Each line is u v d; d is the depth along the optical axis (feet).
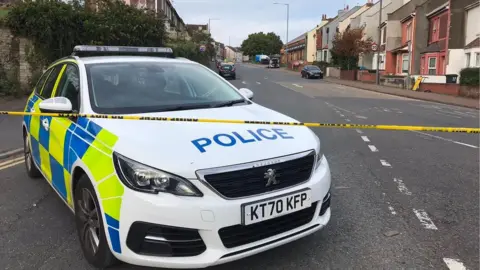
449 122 39.96
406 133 31.94
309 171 10.87
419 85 86.38
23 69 55.26
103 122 10.99
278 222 10.14
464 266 11.11
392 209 15.25
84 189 10.62
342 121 38.96
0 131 30.81
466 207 15.49
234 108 13.20
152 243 9.15
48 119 14.08
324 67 174.60
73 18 59.67
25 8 54.29
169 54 17.13
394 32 130.52
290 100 60.59
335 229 13.43
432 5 107.24
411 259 11.50
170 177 9.16
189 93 13.83
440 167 21.42
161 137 10.03
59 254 11.70
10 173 19.95
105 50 15.80
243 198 9.53
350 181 18.80
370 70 129.29
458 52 91.45
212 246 9.27
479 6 85.92
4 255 11.68
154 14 75.20
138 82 13.50
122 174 9.36
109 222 9.50
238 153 9.78
